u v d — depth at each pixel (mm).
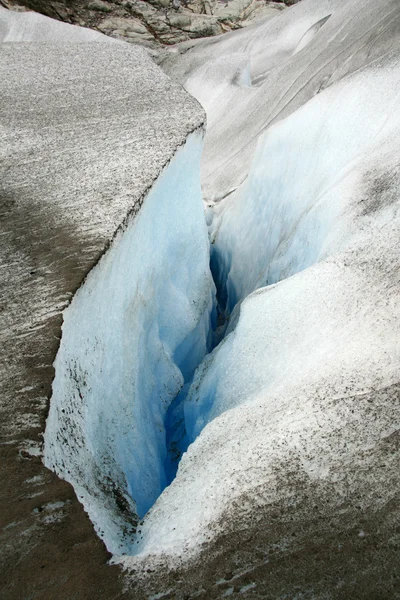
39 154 4941
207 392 4230
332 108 6152
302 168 6473
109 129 5367
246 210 7465
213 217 8539
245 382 3684
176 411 4828
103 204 4168
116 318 3938
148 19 20984
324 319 3545
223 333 6535
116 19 20609
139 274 4480
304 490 2232
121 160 4816
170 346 5207
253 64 15094
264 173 7242
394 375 2682
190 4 21906
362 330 3186
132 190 4355
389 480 2180
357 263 3791
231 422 3020
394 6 8117
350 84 6090
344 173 5305
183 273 5668
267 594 1890
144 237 4566
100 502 2605
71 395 2945
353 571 1913
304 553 1997
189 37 20859
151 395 4582
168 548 2117
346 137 5828
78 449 2779
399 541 1975
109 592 1937
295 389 2947
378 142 5191
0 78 6461
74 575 1968
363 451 2336
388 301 3291
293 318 3766
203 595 1913
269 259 6578
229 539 2098
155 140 5129
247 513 2189
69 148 5031
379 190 4512
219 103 12023
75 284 3305
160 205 4914
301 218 5609
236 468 2471
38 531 2070
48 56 7242
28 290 3273
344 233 4398
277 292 4035
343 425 2500
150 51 17344
